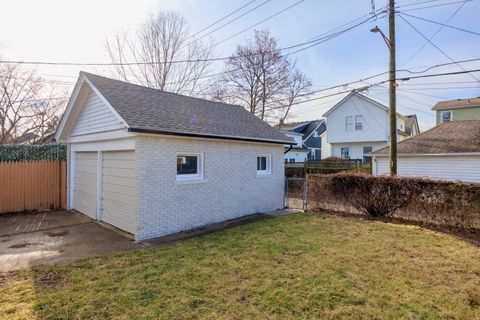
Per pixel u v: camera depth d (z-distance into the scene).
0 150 10.45
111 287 4.11
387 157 15.92
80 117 9.55
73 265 4.95
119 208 7.70
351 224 8.26
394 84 10.45
